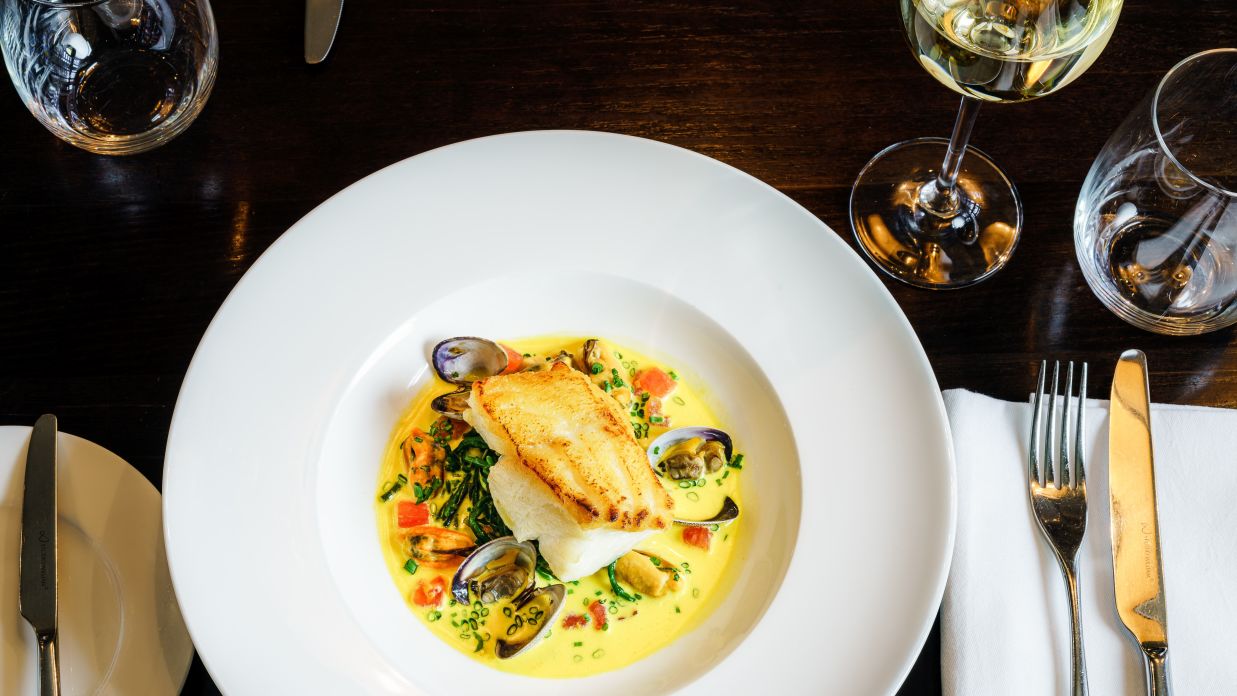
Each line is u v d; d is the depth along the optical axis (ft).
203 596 1.72
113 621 1.71
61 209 2.06
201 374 1.82
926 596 1.74
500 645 1.78
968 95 1.84
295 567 1.76
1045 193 2.11
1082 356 1.99
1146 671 1.72
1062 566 1.79
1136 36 2.21
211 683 1.77
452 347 1.93
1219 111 1.99
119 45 2.06
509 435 1.82
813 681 1.72
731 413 1.94
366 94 2.15
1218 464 1.85
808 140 2.14
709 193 1.96
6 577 1.74
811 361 1.89
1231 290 1.93
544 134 1.98
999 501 1.85
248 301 1.87
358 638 1.74
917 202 2.09
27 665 1.70
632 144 1.97
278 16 2.19
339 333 1.89
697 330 1.95
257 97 2.14
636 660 1.79
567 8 2.22
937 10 1.76
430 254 1.94
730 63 2.19
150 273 2.02
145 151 2.09
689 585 1.84
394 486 1.89
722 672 1.73
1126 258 1.97
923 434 1.83
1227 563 1.79
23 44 2.00
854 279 1.91
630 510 1.78
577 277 1.96
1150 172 1.90
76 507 1.75
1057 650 1.75
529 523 1.83
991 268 2.04
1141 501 1.82
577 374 1.89
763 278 1.94
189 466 1.78
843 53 2.20
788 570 1.78
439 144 2.12
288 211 2.06
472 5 2.22
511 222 1.96
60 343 1.97
